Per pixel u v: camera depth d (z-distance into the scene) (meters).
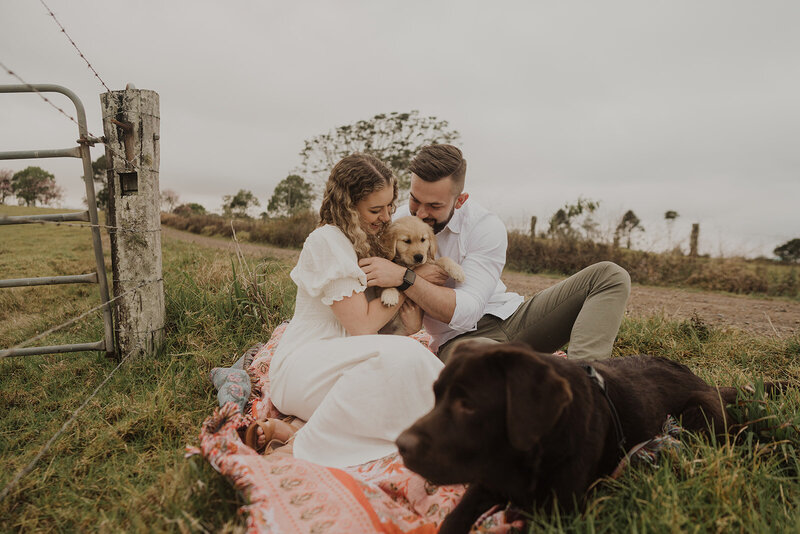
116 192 3.48
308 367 2.39
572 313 2.93
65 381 3.28
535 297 3.07
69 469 2.24
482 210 3.16
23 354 3.34
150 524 1.71
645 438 1.89
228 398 2.59
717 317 6.66
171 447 2.42
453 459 1.47
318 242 2.50
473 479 1.52
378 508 1.72
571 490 1.60
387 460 2.10
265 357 3.20
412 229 2.97
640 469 1.85
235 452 1.97
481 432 1.47
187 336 3.76
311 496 1.71
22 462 2.30
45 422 2.74
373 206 2.60
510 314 3.11
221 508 1.82
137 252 3.52
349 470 2.11
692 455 1.94
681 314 6.67
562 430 1.55
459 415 1.48
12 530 1.87
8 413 2.88
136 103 3.41
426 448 1.46
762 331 5.72
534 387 1.40
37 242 13.41
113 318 3.76
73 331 4.52
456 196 3.01
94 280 3.43
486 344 1.67
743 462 1.92
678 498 1.67
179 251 10.39
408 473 1.96
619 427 1.81
